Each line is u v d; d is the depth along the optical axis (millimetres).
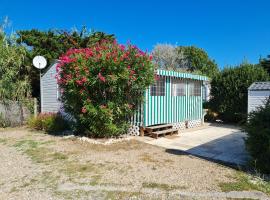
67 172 5574
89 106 8438
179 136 10070
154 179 5125
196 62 37281
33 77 15453
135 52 8883
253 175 5340
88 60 8445
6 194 4457
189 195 4387
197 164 6152
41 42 17328
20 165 6102
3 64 12930
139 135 9844
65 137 9445
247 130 5723
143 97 9539
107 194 4453
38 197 4332
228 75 14766
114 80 8172
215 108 15320
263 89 9922
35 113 13547
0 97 12711
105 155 6938
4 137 9820
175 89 11562
